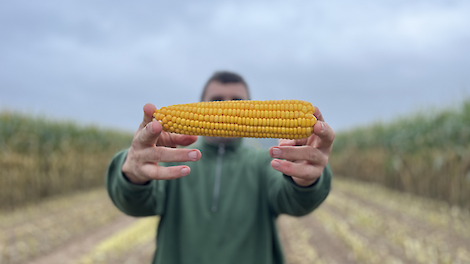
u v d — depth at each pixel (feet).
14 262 15.39
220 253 6.23
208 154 7.27
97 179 45.85
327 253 16.87
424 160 31.12
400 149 34.68
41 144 34.47
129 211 5.90
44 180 34.09
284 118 4.47
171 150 4.46
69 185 38.32
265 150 7.42
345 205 29.07
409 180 33.50
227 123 4.55
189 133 4.73
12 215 25.98
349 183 47.32
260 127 4.53
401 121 39.11
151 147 4.49
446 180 27.63
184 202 6.64
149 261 16.15
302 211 5.70
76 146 41.01
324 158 4.56
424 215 23.47
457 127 27.35
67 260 16.25
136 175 4.77
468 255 15.15
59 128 38.75
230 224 6.42
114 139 51.88
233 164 7.07
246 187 6.79
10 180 29.14
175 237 6.54
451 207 26.18
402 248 16.71
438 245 16.72
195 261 6.21
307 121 4.42
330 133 4.30
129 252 17.43
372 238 18.86
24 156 31.81
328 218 24.03
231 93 7.07
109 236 21.06
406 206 27.22
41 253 16.85
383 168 40.47
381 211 26.09
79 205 31.17
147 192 5.41
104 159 48.03
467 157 25.35
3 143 29.68
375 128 44.96
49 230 21.11
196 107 4.65
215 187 6.75
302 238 19.65
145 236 20.45
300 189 5.21
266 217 6.69
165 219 6.63
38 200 32.63
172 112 4.62
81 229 22.04
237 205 6.58
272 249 6.88
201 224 6.41
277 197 6.25
